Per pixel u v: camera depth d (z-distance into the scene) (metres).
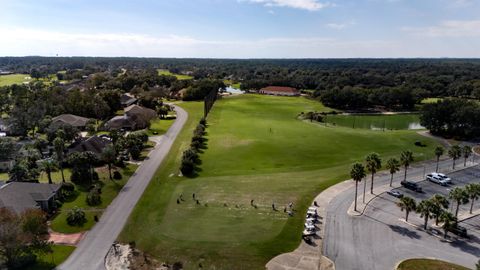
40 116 144.38
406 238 60.44
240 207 71.56
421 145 122.81
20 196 68.44
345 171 94.00
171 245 57.91
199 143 117.56
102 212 71.00
